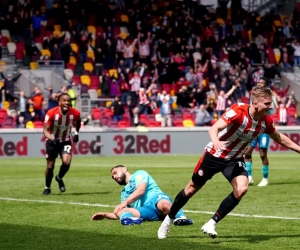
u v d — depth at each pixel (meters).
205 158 10.76
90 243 10.73
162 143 40.44
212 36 51.69
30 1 49.56
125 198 12.90
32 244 10.72
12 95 42.09
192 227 12.20
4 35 47.56
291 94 45.44
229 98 45.00
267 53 52.94
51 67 45.44
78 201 16.80
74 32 48.97
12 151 38.31
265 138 19.73
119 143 39.75
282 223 12.72
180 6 55.00
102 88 44.28
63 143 18.34
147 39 48.44
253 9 60.81
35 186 21.20
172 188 19.98
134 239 11.02
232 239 11.00
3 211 14.93
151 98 44.06
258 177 23.42
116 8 53.16
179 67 47.50
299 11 57.03
